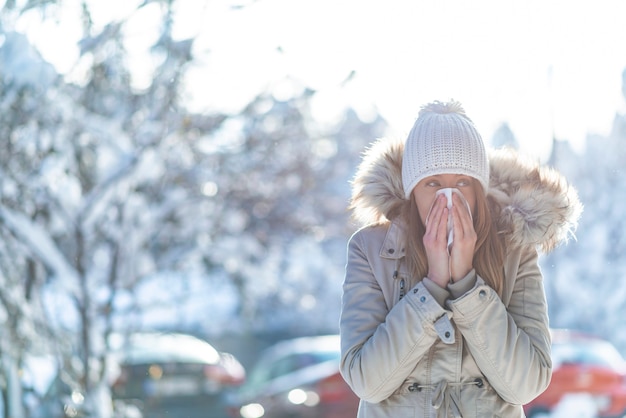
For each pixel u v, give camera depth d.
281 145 14.14
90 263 10.40
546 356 3.68
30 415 8.86
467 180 3.75
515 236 3.76
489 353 3.58
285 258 16.70
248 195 14.67
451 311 3.61
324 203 16.33
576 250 21.66
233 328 18.92
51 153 9.68
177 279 13.73
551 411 14.89
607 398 14.90
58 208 9.84
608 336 21.25
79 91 10.07
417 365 3.69
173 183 12.11
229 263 15.38
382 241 3.91
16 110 9.45
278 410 16.84
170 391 15.98
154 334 10.78
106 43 9.92
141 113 10.57
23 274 8.98
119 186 10.32
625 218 20.44
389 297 3.81
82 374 9.15
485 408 3.65
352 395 16.83
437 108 3.88
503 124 15.07
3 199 9.27
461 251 3.62
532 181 3.83
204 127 11.54
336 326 32.56
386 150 3.96
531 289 3.78
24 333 8.80
